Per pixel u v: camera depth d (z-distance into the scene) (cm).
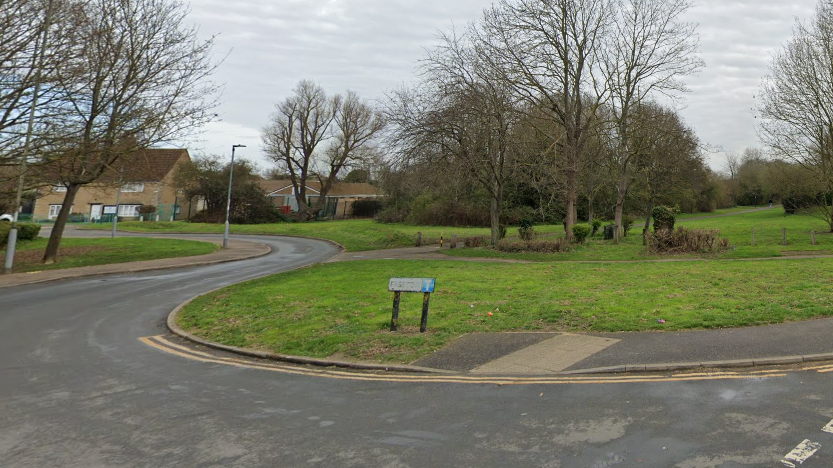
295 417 566
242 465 446
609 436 477
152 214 5803
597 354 753
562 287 1353
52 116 1953
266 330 1055
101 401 639
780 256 2075
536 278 1555
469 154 2350
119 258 2525
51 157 1997
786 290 1159
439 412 563
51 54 1831
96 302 1490
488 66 2436
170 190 6162
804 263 1708
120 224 5056
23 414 592
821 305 973
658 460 424
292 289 1527
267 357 871
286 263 2523
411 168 2466
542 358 756
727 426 487
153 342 1019
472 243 3050
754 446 442
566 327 936
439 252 2814
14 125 1939
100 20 2134
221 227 4931
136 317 1288
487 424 521
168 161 6203
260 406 609
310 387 686
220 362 848
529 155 2573
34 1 1803
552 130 2859
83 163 2208
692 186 4950
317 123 6612
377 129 5516
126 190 5950
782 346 736
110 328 1153
